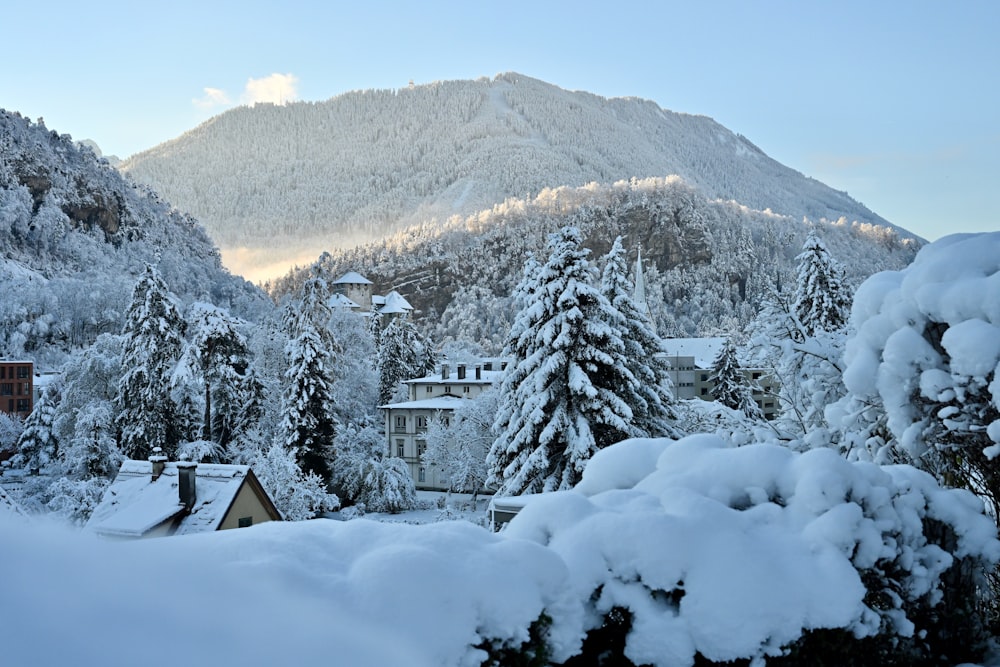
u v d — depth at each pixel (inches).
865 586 230.1
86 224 7657.5
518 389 828.6
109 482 1396.4
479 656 154.8
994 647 278.7
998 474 355.6
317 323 2203.5
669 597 205.0
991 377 335.9
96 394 1839.3
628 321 992.2
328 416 1724.9
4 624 96.8
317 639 127.3
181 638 112.1
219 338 1833.2
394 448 2375.7
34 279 5782.5
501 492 825.5
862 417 460.4
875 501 243.9
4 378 3181.6
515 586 168.4
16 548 109.1
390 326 3009.4
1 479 1795.0
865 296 414.3
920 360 371.2
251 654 117.5
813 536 222.2
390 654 135.7
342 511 1775.3
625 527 204.8
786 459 251.8
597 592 201.0
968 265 361.7
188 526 924.0
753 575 201.8
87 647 101.4
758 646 195.5
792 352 605.9
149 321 1711.4
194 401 1819.6
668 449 270.2
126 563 121.0
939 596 256.1
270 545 162.2
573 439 789.2
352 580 153.1
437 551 169.2
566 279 816.3
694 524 209.3
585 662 197.8
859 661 219.8
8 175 6998.0
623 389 831.7
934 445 373.1
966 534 272.2
